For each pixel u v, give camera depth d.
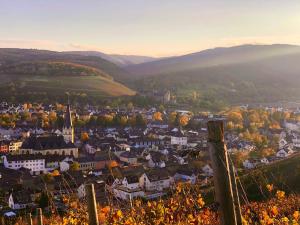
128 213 17.64
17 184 89.44
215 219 15.60
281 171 55.75
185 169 84.56
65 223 17.86
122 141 163.88
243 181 46.25
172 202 17.88
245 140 152.88
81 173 83.44
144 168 97.06
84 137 169.25
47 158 125.25
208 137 7.71
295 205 21.80
